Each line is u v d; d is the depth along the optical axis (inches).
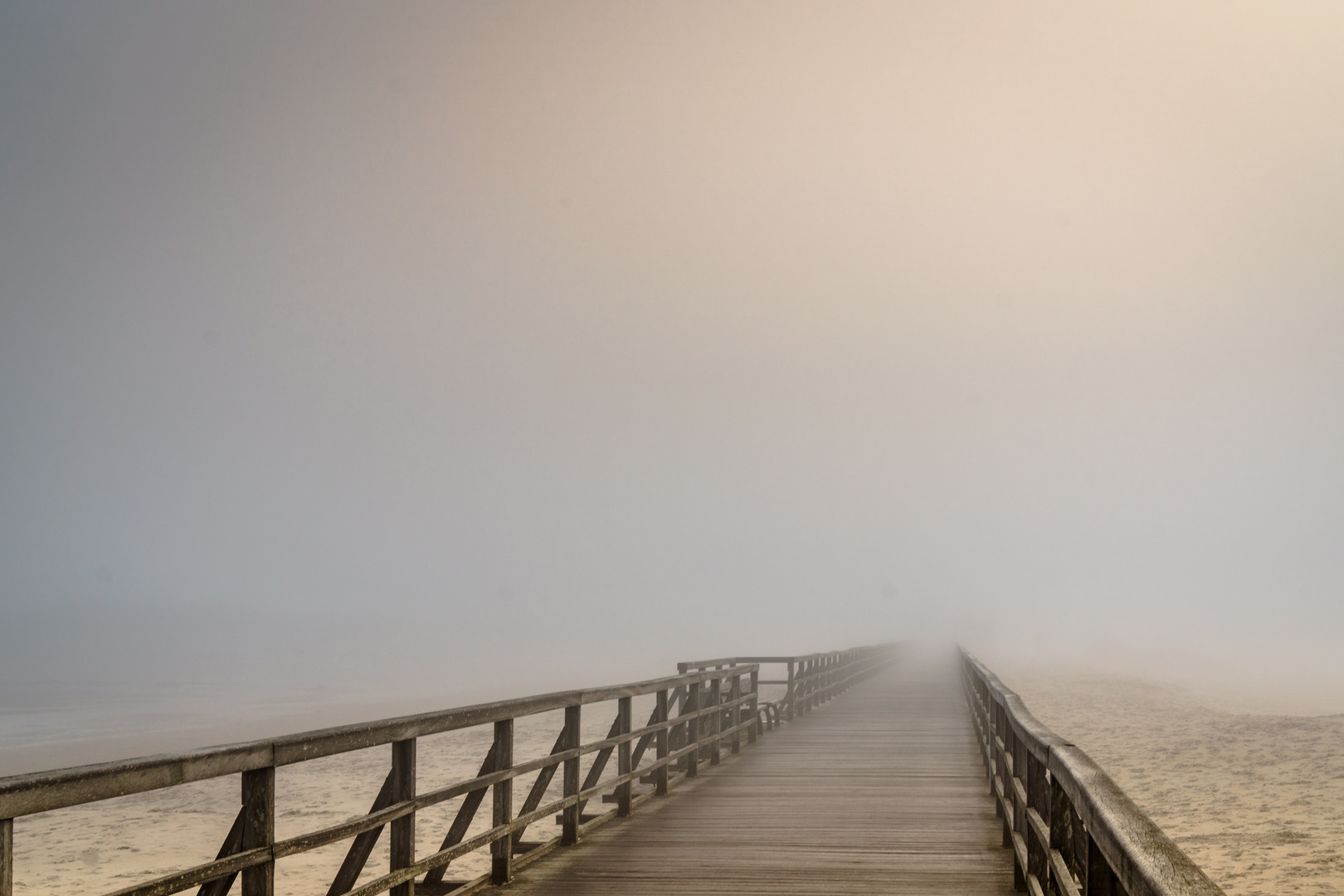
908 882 250.7
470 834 494.3
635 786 407.2
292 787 669.3
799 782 426.3
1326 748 637.3
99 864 469.4
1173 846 86.1
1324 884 339.3
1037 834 180.7
